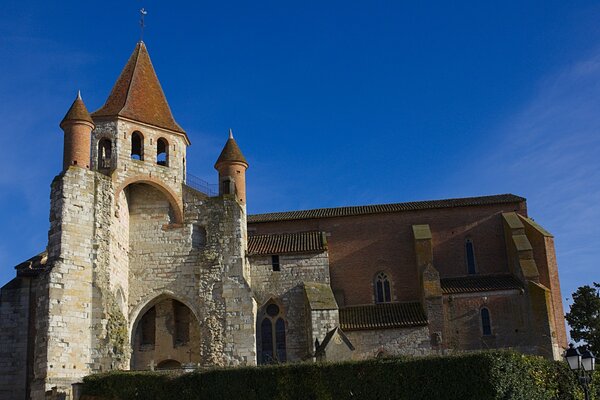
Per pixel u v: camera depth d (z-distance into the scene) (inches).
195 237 1881.2
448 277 2074.3
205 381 1344.7
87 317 1571.1
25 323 1744.6
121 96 1919.3
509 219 2086.6
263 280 1958.7
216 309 1801.2
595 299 2228.1
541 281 1978.3
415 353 1819.6
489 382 1195.3
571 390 1320.1
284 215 2198.6
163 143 1962.4
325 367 1288.1
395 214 2138.3
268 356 1889.8
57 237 1578.5
